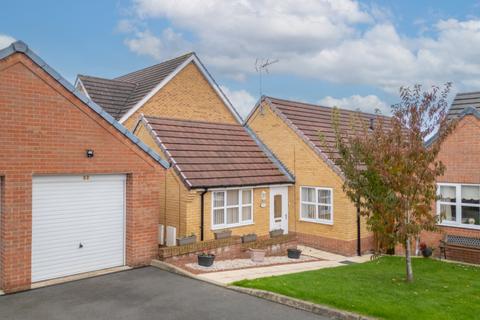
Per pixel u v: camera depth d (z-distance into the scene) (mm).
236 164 17094
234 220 16172
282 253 15758
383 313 7793
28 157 9891
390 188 9453
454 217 15172
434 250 15484
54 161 10336
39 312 8375
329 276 10961
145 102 20969
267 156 18969
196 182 14711
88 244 11305
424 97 9578
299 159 17969
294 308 8602
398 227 9578
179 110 22578
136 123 17344
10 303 8906
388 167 9367
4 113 9500
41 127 10102
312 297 8766
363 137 12086
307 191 17703
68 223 10891
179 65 22391
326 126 19797
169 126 17281
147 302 8977
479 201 14562
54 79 10289
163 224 15609
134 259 11969
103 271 11422
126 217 12086
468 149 14727
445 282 10391
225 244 13914
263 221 17203
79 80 21797
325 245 16828
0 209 9672
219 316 8133
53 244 10594
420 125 9539
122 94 22094
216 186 15117
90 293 9602
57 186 10672
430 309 7996
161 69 23406
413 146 9336
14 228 9688
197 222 14844
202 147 17000
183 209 14711
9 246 9609
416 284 10031
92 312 8375
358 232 16297
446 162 15219
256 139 20031
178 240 13148
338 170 16234
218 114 24672
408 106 9664
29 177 9914
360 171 9977
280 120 18938
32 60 9898
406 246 10109
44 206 10414
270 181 17219
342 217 16172
